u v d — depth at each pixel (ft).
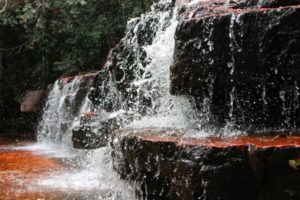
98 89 21.79
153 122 15.66
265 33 11.05
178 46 12.84
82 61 33.50
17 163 19.79
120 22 32.71
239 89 11.95
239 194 9.20
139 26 18.69
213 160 9.47
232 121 12.63
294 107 11.48
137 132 13.09
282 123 11.97
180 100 14.08
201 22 12.22
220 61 11.94
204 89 12.51
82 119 20.72
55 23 33.55
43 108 31.71
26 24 33.76
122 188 13.66
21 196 13.56
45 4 32.89
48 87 32.40
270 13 11.02
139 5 31.81
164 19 17.52
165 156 10.72
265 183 8.99
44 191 14.15
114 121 18.67
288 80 11.15
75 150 23.08
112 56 19.97
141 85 17.74
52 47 34.53
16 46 36.19
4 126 35.04
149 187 11.83
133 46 18.88
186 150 10.05
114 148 14.03
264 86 11.55
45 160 20.59
